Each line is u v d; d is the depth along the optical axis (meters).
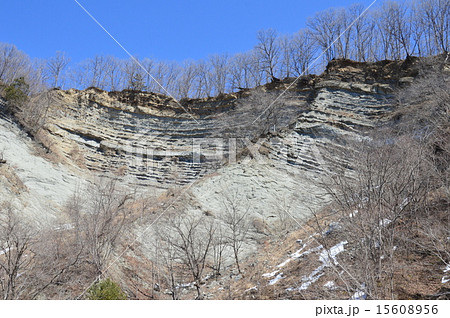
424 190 19.22
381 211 17.31
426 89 37.31
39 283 18.88
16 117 38.19
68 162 39.06
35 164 34.81
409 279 16.31
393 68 43.62
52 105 43.94
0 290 17.66
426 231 16.97
